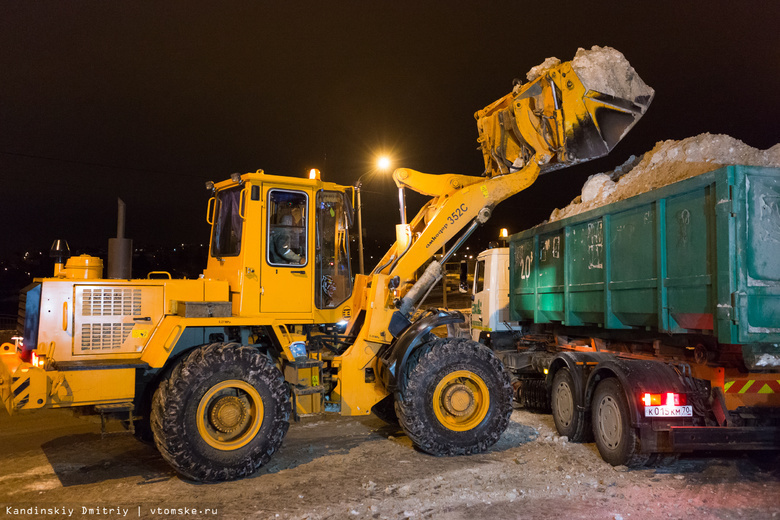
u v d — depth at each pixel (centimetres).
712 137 616
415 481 529
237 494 518
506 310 1055
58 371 532
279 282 645
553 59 764
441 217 730
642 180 664
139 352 594
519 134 764
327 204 703
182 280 622
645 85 729
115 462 636
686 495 476
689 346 559
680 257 524
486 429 635
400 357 621
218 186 693
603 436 586
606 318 645
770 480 516
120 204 623
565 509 454
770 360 477
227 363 564
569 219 730
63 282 573
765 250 468
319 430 766
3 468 620
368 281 703
